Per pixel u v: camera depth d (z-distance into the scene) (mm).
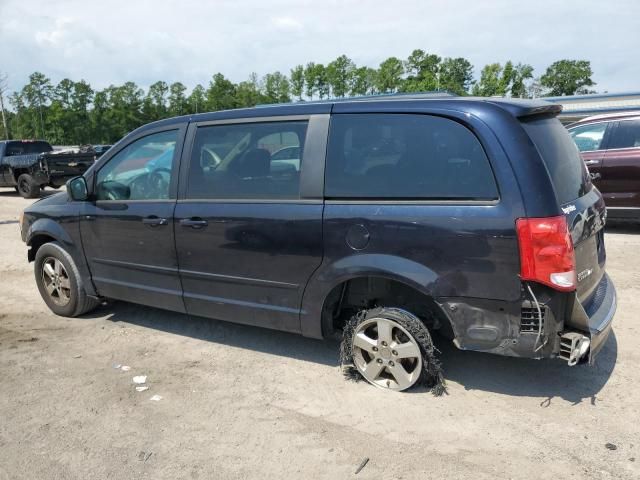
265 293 3732
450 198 3029
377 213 3193
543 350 2957
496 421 3117
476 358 3924
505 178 2883
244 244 3707
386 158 3232
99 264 4617
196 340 4480
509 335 2982
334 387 3594
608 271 6023
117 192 4438
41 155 14867
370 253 3238
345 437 3018
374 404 3350
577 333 2930
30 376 3855
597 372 3664
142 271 4328
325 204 3385
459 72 91188
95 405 3434
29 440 3066
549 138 3178
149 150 4266
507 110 2990
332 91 102500
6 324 4918
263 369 3908
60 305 5023
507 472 2678
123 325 4855
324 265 3418
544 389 3465
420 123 3158
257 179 3682
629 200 7828
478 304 3008
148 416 3291
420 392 3451
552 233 2795
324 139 3428
